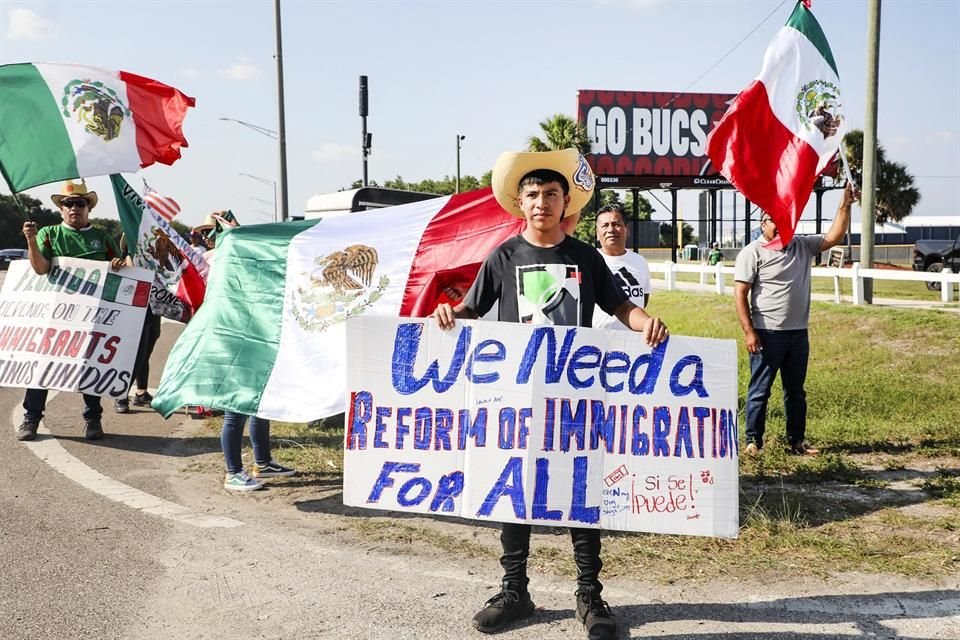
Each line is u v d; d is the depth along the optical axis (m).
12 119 6.86
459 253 5.53
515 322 3.55
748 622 3.57
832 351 10.66
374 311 5.46
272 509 5.29
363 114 24.27
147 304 7.43
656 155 33.19
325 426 7.82
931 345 10.23
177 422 8.16
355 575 4.16
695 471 3.50
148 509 5.25
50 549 4.52
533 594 3.89
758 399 6.42
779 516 4.93
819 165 5.43
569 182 3.76
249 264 5.77
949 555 4.29
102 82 7.02
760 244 6.30
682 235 55.91
